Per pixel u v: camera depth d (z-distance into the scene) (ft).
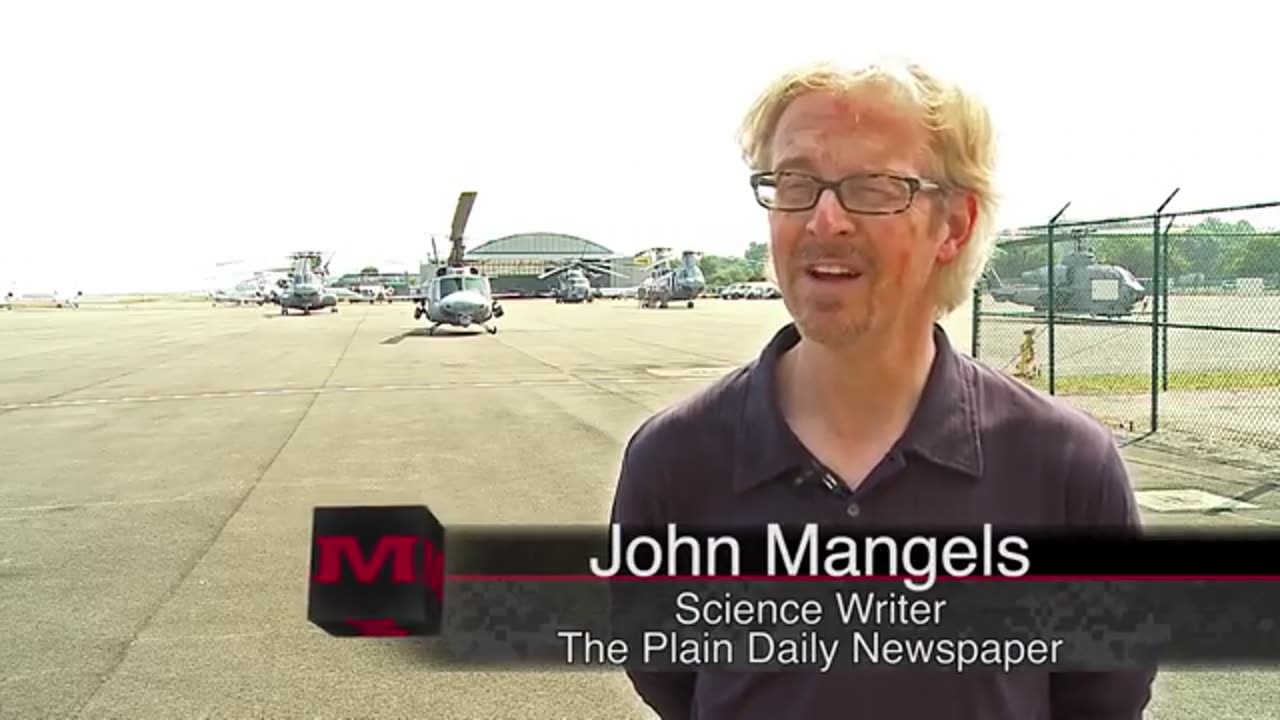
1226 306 42.70
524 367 58.23
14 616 14.94
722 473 4.50
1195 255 33.37
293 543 19.13
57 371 60.80
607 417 36.63
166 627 14.38
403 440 31.89
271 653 13.29
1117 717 4.58
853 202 4.10
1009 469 4.28
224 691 12.17
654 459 4.66
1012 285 54.19
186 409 41.01
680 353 67.87
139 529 20.48
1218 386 40.32
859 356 4.22
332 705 11.73
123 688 12.30
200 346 83.87
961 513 4.22
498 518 20.74
